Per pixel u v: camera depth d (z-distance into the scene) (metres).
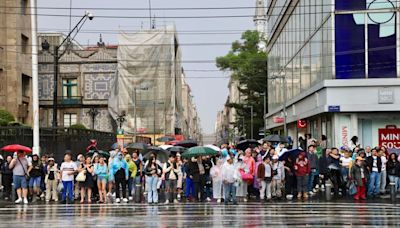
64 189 32.47
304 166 32.81
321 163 34.28
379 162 32.88
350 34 44.75
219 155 34.91
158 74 101.00
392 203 29.44
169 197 32.34
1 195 36.25
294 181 33.81
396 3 43.94
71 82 99.88
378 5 44.19
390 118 44.50
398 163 32.75
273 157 32.97
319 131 52.62
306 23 56.50
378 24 44.31
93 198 34.16
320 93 47.78
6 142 44.12
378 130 44.66
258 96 112.38
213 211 26.17
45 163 35.12
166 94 101.06
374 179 32.84
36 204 31.03
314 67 52.25
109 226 20.67
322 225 20.41
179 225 20.77
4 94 74.44
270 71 90.38
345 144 44.56
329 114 47.31
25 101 79.75
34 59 38.50
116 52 100.88
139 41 100.50
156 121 100.56
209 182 33.81
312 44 53.25
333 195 34.16
